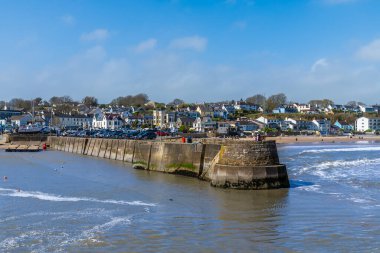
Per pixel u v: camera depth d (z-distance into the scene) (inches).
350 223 972.6
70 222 994.7
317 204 1181.7
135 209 1132.5
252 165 1444.4
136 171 1991.9
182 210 1117.7
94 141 3127.5
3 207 1157.1
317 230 917.8
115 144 2765.7
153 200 1256.8
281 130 7450.8
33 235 890.1
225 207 1152.2
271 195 1318.9
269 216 1047.0
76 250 794.2
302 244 823.7
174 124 6909.5
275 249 796.0
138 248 802.2
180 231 914.1
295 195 1318.9
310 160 2568.9
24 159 2687.0
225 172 1455.5
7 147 3828.7
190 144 1797.5
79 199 1274.6
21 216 1056.2
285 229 928.9
